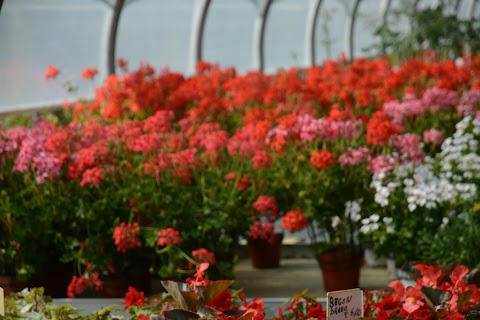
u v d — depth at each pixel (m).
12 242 5.09
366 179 5.43
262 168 5.45
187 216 5.07
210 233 5.23
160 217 5.04
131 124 5.33
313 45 14.29
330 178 5.36
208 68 8.53
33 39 8.58
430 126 6.93
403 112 6.60
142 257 5.13
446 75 8.51
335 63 9.12
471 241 4.48
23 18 8.31
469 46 13.38
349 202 5.32
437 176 5.63
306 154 5.60
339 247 5.48
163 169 5.00
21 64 8.52
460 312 2.71
